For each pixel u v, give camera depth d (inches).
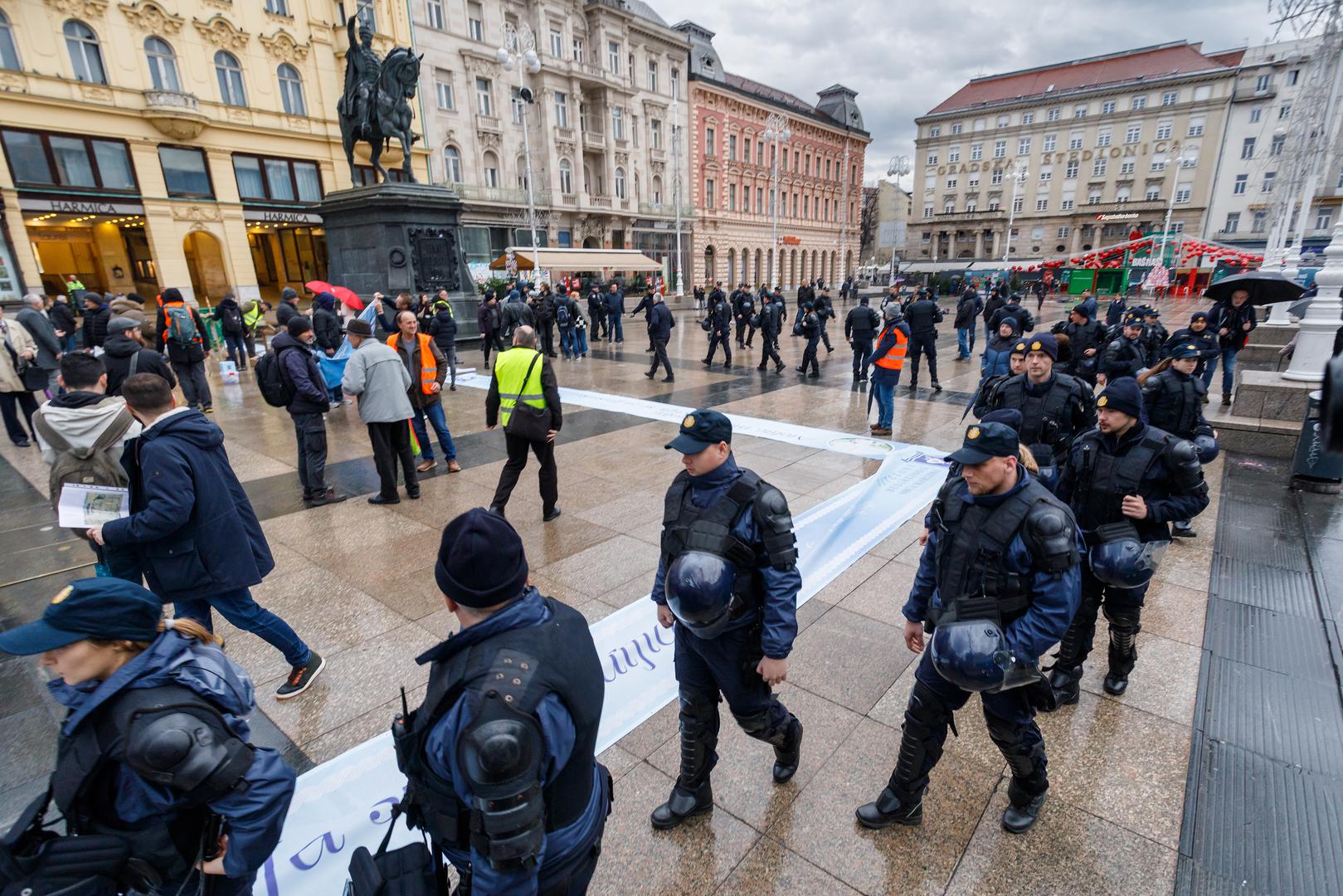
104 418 135.3
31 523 227.9
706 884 93.4
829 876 94.5
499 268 1393.9
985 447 86.4
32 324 312.3
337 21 1212.5
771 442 323.9
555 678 54.0
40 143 916.0
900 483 261.4
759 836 101.3
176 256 1056.2
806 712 129.3
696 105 1967.3
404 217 627.5
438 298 469.7
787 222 2481.5
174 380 254.5
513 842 49.5
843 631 157.2
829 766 115.3
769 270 2418.8
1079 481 130.1
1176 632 155.3
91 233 1192.8
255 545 126.6
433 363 273.4
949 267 2460.6
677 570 85.3
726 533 88.0
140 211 1015.6
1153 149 2559.1
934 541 101.0
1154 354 366.0
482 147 1466.5
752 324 693.9
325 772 111.3
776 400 427.8
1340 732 122.3
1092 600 126.2
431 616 164.7
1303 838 99.5
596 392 460.1
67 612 53.9
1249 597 170.4
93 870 54.4
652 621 159.5
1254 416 294.7
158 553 114.7
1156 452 122.5
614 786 111.3
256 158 1138.7
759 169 2255.2
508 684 51.6
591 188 1726.1
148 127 1003.9
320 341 401.7
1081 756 117.6
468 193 1421.0
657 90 1856.5
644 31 1753.2
